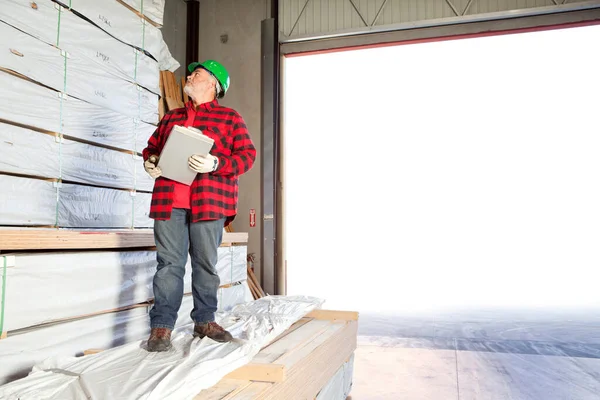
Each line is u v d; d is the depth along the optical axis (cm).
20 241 233
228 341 268
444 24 738
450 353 564
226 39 826
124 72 397
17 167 301
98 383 197
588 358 541
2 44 288
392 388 428
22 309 237
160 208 254
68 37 338
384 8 764
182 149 228
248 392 212
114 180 386
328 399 338
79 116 349
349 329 402
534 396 407
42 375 212
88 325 284
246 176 799
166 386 193
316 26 789
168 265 256
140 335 329
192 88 264
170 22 799
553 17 702
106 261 296
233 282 454
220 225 263
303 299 453
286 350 282
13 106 297
